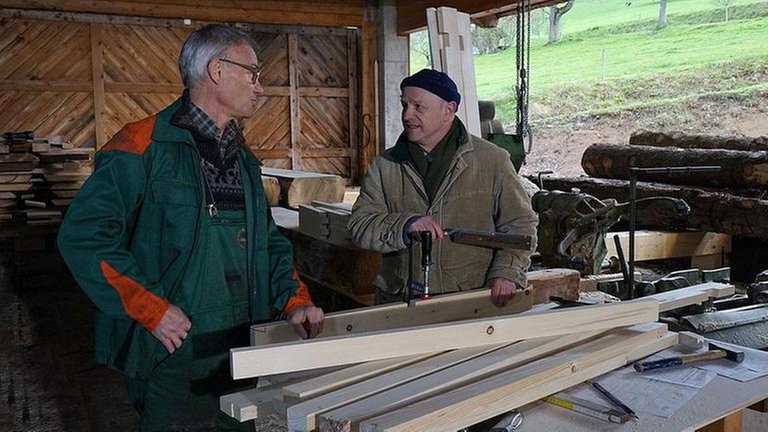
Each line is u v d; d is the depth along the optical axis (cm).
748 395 154
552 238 405
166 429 189
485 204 238
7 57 809
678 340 184
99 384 391
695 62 1220
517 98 451
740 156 530
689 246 532
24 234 596
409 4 923
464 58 441
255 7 910
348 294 385
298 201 546
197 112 186
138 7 852
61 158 622
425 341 150
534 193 450
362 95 983
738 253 535
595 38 1440
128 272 171
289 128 963
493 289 219
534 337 164
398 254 244
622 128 1133
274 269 208
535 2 709
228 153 193
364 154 989
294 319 178
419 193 236
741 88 1110
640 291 352
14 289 591
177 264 184
